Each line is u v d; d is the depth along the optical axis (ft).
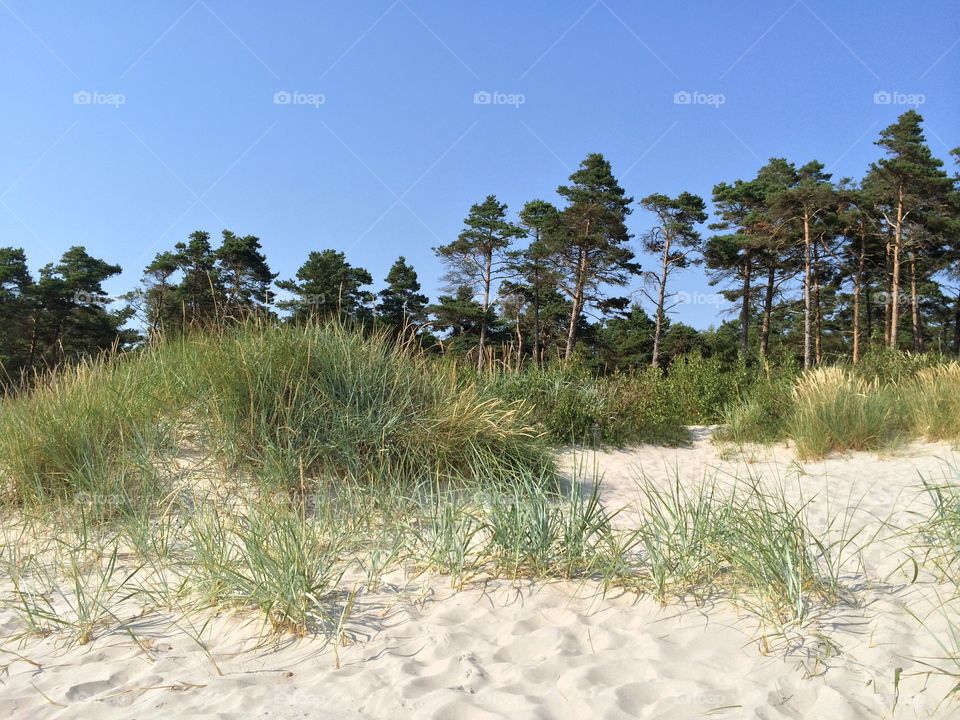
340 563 14.60
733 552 13.19
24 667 10.68
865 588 12.85
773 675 9.73
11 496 17.83
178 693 9.66
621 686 9.55
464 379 29.84
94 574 14.23
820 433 30.78
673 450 34.73
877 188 121.19
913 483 23.90
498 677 10.09
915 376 43.96
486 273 141.69
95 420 19.53
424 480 19.81
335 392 21.68
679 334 153.79
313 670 10.34
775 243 131.75
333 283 105.60
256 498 17.78
